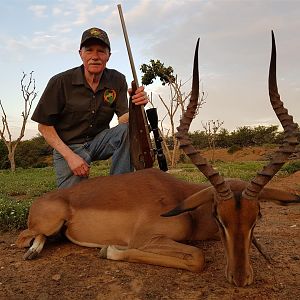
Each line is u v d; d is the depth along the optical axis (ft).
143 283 4.51
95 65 6.70
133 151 6.90
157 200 5.28
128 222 5.34
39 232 5.66
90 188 5.81
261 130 61.16
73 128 7.14
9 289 4.50
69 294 4.35
